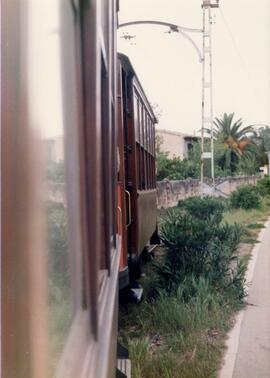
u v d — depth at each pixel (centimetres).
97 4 215
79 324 181
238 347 701
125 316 784
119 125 755
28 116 124
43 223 133
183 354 652
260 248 1552
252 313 860
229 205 2700
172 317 742
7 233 114
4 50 114
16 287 117
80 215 193
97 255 213
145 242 1011
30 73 126
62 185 160
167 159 3625
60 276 154
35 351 125
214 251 1016
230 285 928
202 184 2789
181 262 956
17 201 118
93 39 204
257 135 5666
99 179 241
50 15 146
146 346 632
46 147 139
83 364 170
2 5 113
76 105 188
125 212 749
